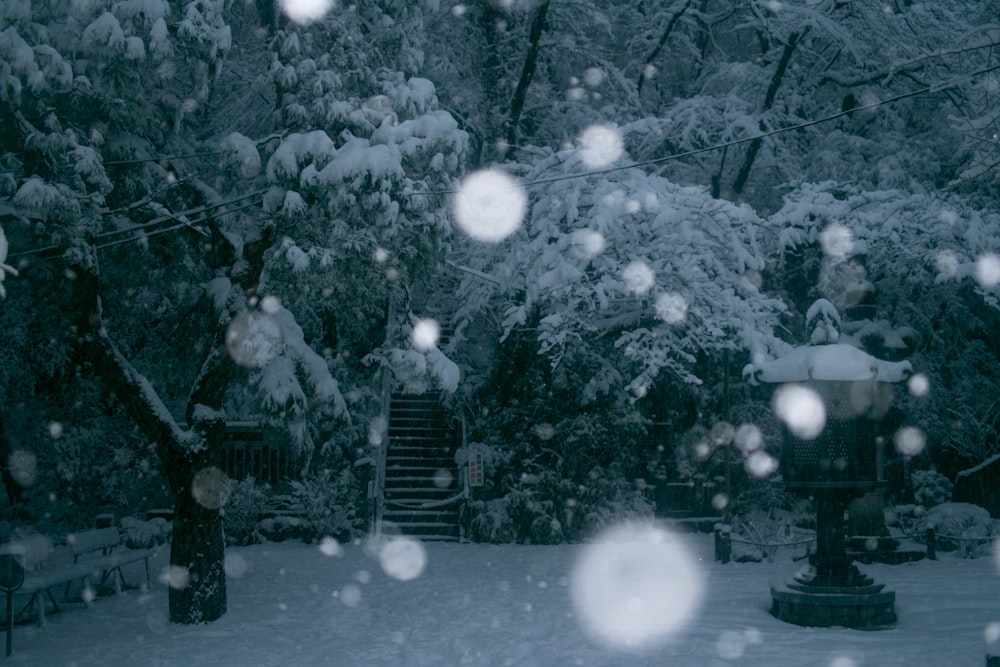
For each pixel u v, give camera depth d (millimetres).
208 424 10688
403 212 10781
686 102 21594
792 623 9422
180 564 10320
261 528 17938
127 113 11023
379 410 20578
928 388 20547
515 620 10016
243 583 13094
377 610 10875
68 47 10031
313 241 11406
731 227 16609
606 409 19453
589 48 25141
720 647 8164
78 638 9484
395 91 11617
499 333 20594
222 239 11734
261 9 13828
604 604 10867
